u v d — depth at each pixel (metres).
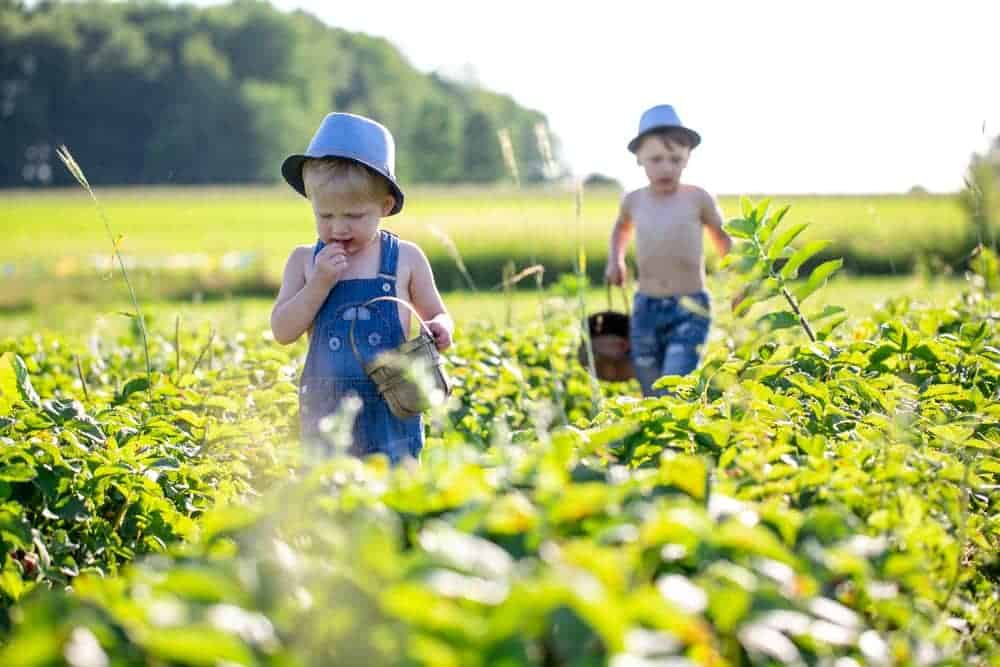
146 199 65.88
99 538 4.03
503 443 3.07
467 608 2.09
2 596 3.52
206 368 8.59
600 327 8.26
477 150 119.06
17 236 42.53
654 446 3.81
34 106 122.38
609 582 2.09
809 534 2.73
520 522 2.32
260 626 2.13
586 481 2.87
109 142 124.19
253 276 26.97
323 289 4.93
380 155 4.97
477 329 10.09
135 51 126.94
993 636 3.48
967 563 3.74
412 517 2.72
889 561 2.77
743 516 2.68
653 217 8.01
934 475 3.60
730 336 5.54
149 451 4.49
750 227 5.30
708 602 2.25
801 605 2.42
